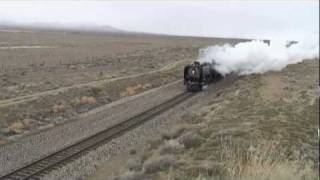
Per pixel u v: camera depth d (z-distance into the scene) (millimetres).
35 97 41281
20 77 45719
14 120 34219
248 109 38875
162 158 22219
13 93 40719
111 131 32000
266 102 43406
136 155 26172
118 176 21344
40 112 37281
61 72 56219
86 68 65375
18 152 26500
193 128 30922
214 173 18484
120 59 85562
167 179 19250
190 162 21781
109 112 40312
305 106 43031
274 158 20750
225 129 29469
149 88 57000
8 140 29438
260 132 29172
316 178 15281
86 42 123500
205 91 53906
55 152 26125
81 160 25062
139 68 74000
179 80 65375
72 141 29375
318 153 25891
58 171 23016
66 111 39156
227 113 37250
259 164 14188
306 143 28234
